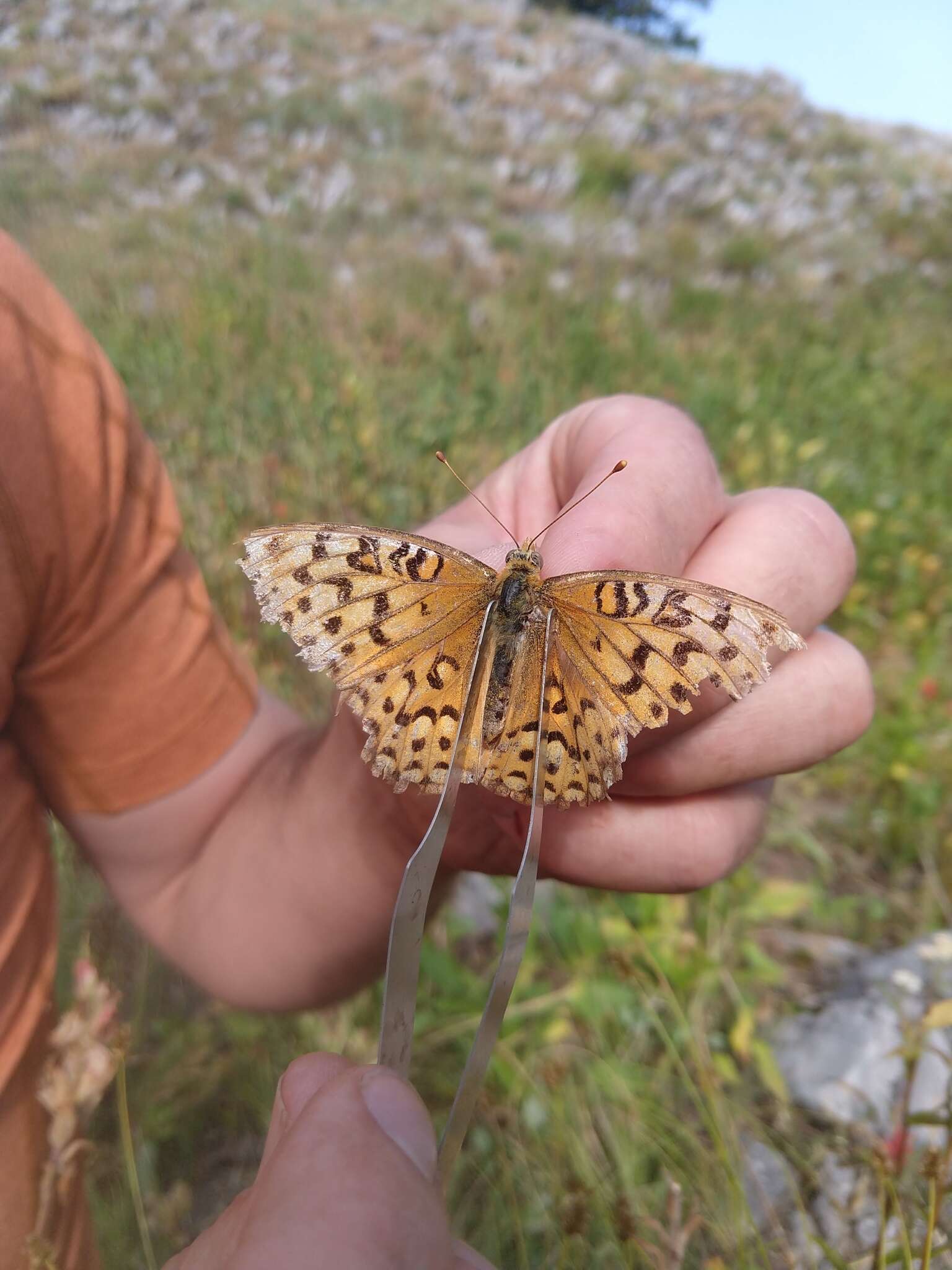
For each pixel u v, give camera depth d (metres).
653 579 0.09
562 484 0.11
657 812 0.10
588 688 0.09
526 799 0.09
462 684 0.09
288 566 0.10
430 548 0.10
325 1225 0.05
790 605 0.10
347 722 0.11
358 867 0.11
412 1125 0.06
